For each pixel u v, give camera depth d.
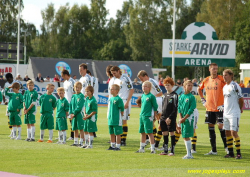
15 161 12.68
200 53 58.84
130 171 11.34
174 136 14.60
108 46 105.25
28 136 18.31
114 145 15.77
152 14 98.62
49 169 11.48
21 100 18.70
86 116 15.93
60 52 104.38
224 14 88.75
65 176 10.56
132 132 22.25
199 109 43.12
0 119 28.27
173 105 14.53
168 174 11.01
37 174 10.77
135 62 56.84
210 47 58.84
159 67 99.12
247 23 86.69
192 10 100.12
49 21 103.50
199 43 58.75
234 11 88.31
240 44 86.50
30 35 99.62
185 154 14.91
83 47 106.69
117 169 11.61
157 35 98.19
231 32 88.00
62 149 15.48
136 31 98.62
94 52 107.00
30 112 17.94
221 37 88.56
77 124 16.59
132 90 17.39
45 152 14.62
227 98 14.20
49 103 17.72
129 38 102.12
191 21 99.31
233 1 88.50
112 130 15.71
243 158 14.02
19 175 10.52
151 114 14.88
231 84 14.16
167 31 99.06
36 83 40.53
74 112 16.50
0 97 19.66
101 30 108.69
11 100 18.73
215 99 15.33
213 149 15.04
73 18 106.50
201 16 90.56
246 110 43.00
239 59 86.94
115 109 15.54
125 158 13.62
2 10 94.94
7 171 11.12
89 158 13.48
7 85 22.69
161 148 16.17
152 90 16.91
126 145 17.20
